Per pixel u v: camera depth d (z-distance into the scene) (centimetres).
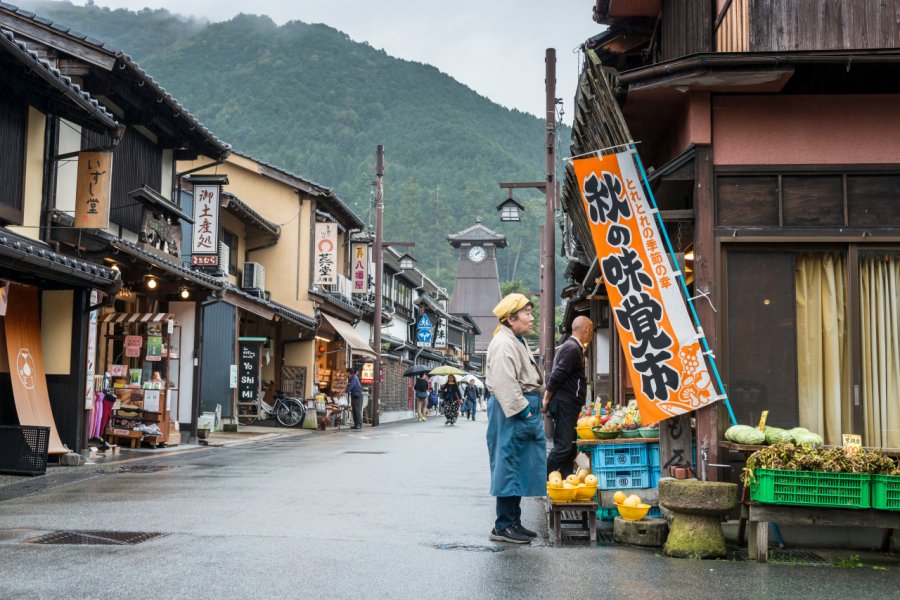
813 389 689
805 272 699
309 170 19200
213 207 1989
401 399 3950
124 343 1502
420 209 13975
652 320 684
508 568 547
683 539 607
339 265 3272
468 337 6900
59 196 1313
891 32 715
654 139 846
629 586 502
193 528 667
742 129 696
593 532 662
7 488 923
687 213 697
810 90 693
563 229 2198
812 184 692
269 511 766
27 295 1184
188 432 1656
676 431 697
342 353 3080
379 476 1095
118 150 1545
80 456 1180
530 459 645
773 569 570
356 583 492
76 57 1353
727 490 602
